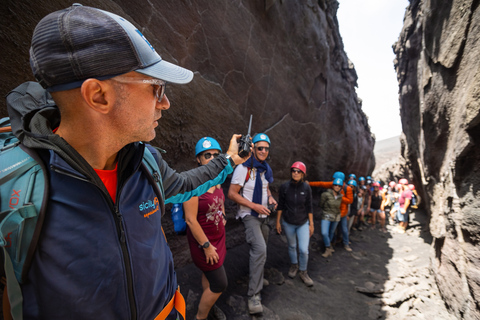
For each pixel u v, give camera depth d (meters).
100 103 0.52
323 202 4.91
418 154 7.17
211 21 3.32
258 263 2.61
